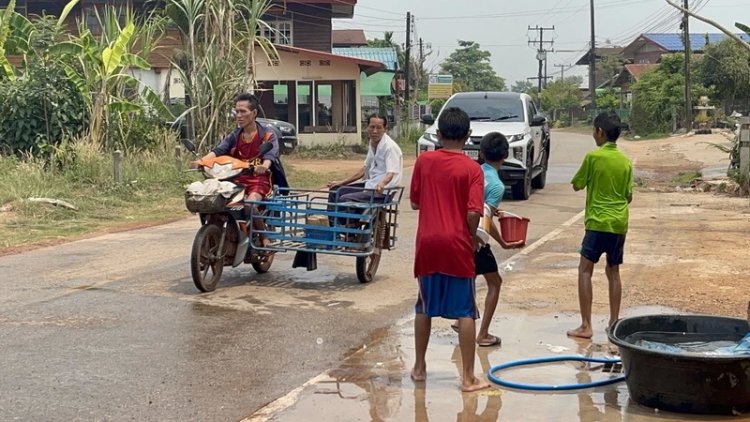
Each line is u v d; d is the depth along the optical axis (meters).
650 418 5.02
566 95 80.56
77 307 7.71
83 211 14.10
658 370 5.02
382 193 8.63
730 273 8.95
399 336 6.86
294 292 8.41
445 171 5.45
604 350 6.41
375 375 5.87
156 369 5.97
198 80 18.61
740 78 46.31
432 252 5.45
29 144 17.14
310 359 6.25
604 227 6.57
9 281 8.82
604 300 7.92
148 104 19.72
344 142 30.20
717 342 5.69
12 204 13.84
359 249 8.55
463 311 5.48
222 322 7.25
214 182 8.20
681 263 9.53
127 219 13.65
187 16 18.56
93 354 6.30
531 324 7.14
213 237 8.39
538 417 5.05
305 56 29.42
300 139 29.78
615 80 69.88
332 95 30.34
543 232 12.05
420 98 55.12
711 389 4.93
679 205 15.15
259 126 8.81
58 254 10.46
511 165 15.36
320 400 5.36
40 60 17.48
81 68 17.86
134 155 17.69
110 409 5.18
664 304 7.64
